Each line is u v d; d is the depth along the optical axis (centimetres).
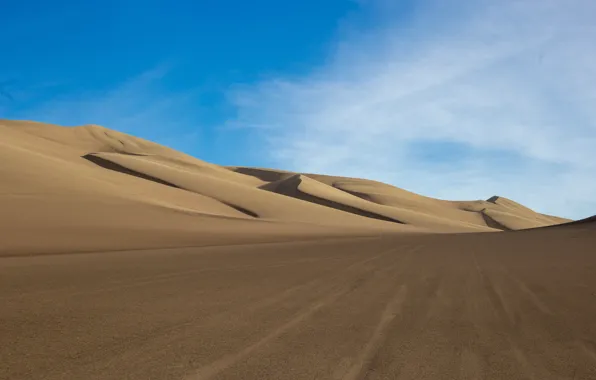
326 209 9444
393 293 958
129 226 3822
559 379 433
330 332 611
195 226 4484
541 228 7219
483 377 437
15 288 1021
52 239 2728
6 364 464
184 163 19050
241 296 912
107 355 495
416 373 445
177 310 765
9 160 5447
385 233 5784
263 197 9175
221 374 433
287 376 430
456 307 803
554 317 722
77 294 936
